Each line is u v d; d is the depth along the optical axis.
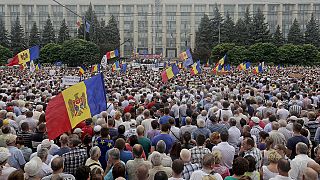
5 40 93.44
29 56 25.52
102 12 124.69
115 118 11.20
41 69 52.12
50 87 20.98
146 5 124.00
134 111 13.11
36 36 93.31
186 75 37.59
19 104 13.35
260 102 14.73
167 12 123.88
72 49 67.75
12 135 7.95
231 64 75.81
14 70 47.94
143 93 17.48
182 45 124.06
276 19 122.12
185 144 8.62
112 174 6.30
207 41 91.00
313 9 120.12
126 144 8.62
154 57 102.62
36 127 10.01
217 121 10.61
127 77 33.59
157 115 12.70
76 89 8.18
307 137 9.05
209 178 5.75
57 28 124.06
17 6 124.38
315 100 16.83
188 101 15.41
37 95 16.58
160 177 5.60
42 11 124.44
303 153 7.29
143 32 125.00
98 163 7.13
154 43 124.25
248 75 39.62
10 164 7.64
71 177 6.27
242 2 121.38
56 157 6.37
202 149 7.75
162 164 7.23
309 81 28.05
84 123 10.70
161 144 7.48
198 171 6.41
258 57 75.50
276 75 41.03
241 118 10.75
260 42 80.88
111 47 89.94
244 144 7.83
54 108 7.91
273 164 6.82
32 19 124.50
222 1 121.62
